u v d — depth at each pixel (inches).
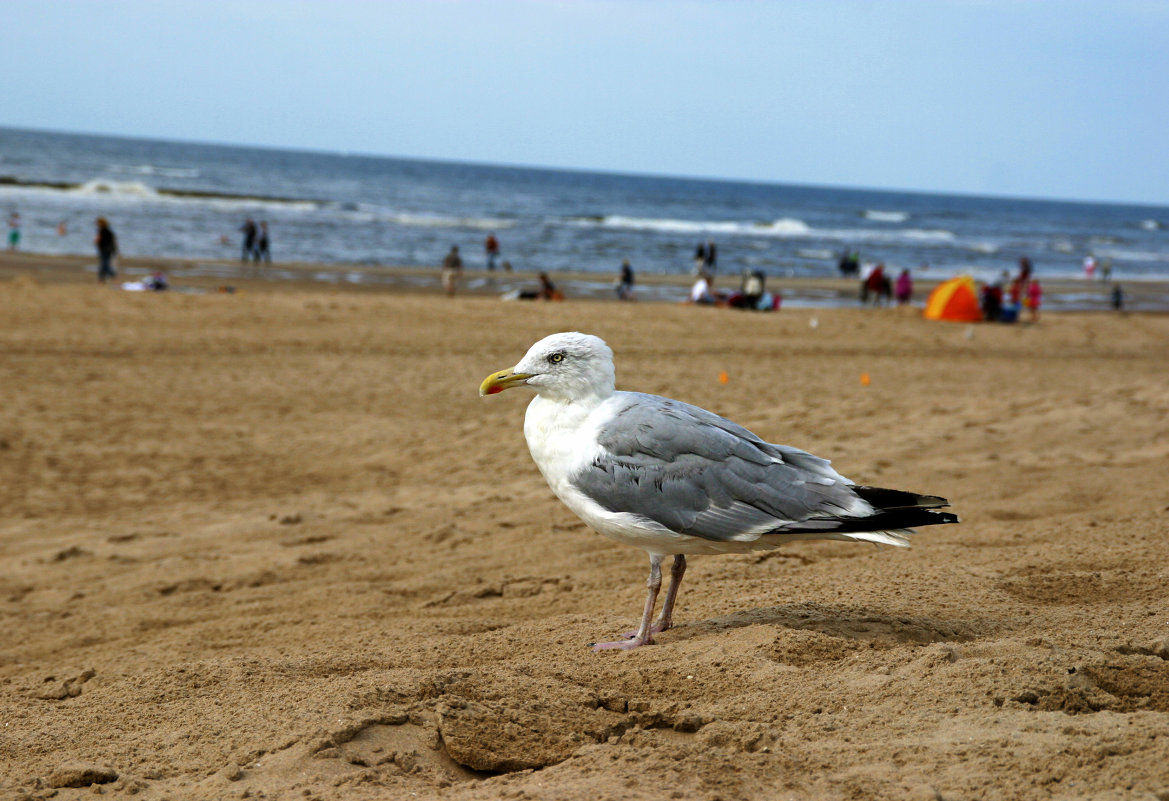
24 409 550.3
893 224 4495.6
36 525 369.7
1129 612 183.5
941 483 334.6
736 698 147.9
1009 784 112.9
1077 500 300.7
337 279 1323.8
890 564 236.2
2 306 812.6
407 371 697.6
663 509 172.2
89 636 246.4
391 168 7007.9
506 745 130.7
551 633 196.2
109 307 847.1
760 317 1058.7
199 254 1552.7
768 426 467.2
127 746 142.6
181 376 650.8
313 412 575.8
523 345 823.7
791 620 185.0
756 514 168.9
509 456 458.6
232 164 5206.7
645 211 4217.5
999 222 5378.9
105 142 6761.8
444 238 2208.4
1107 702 135.9
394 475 447.5
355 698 147.0
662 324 970.1
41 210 1959.9
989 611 191.8
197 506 397.7
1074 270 2522.1
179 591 284.8
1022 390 679.7
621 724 139.9
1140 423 418.0
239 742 138.6
